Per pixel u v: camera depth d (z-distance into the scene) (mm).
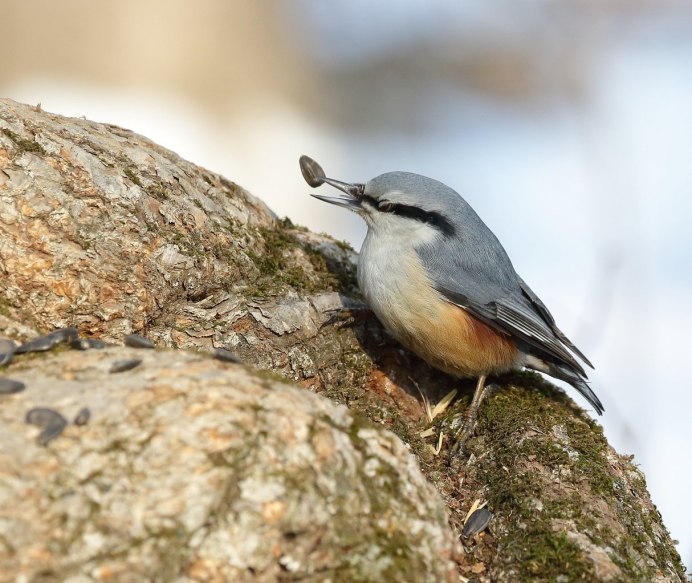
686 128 18594
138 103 16625
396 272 8750
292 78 19047
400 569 5312
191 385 5461
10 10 17203
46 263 7273
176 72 17656
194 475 5000
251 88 18359
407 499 5590
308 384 8391
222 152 16359
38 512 4723
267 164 16594
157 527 4840
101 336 7449
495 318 8781
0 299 7129
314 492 5203
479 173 17797
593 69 20109
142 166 8289
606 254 15047
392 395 8805
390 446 5758
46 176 7480
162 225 8031
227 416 5262
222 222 8773
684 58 20594
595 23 20734
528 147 18609
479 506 7426
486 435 8281
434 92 19656
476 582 6734
